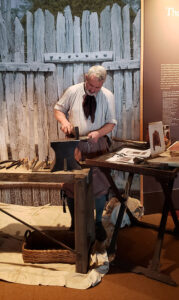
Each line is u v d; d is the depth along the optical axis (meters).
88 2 3.27
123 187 3.75
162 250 2.93
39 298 2.35
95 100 2.90
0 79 3.46
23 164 2.73
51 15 3.30
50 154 3.68
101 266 2.61
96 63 3.43
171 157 2.54
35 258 2.68
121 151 2.80
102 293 2.39
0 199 3.78
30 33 3.35
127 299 2.33
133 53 3.38
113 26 3.33
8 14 3.30
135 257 2.84
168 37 3.26
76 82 3.47
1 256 2.84
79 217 2.47
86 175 2.44
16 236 3.17
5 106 3.54
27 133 3.63
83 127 2.94
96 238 3.04
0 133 3.62
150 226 3.31
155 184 3.61
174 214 3.07
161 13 3.20
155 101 3.40
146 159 2.51
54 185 3.70
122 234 3.21
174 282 2.47
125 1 3.27
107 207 3.51
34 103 3.55
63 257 2.68
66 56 3.41
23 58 3.41
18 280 2.51
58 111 3.03
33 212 3.62
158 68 3.32
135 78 3.45
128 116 3.57
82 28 3.34
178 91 3.40
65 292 2.41
